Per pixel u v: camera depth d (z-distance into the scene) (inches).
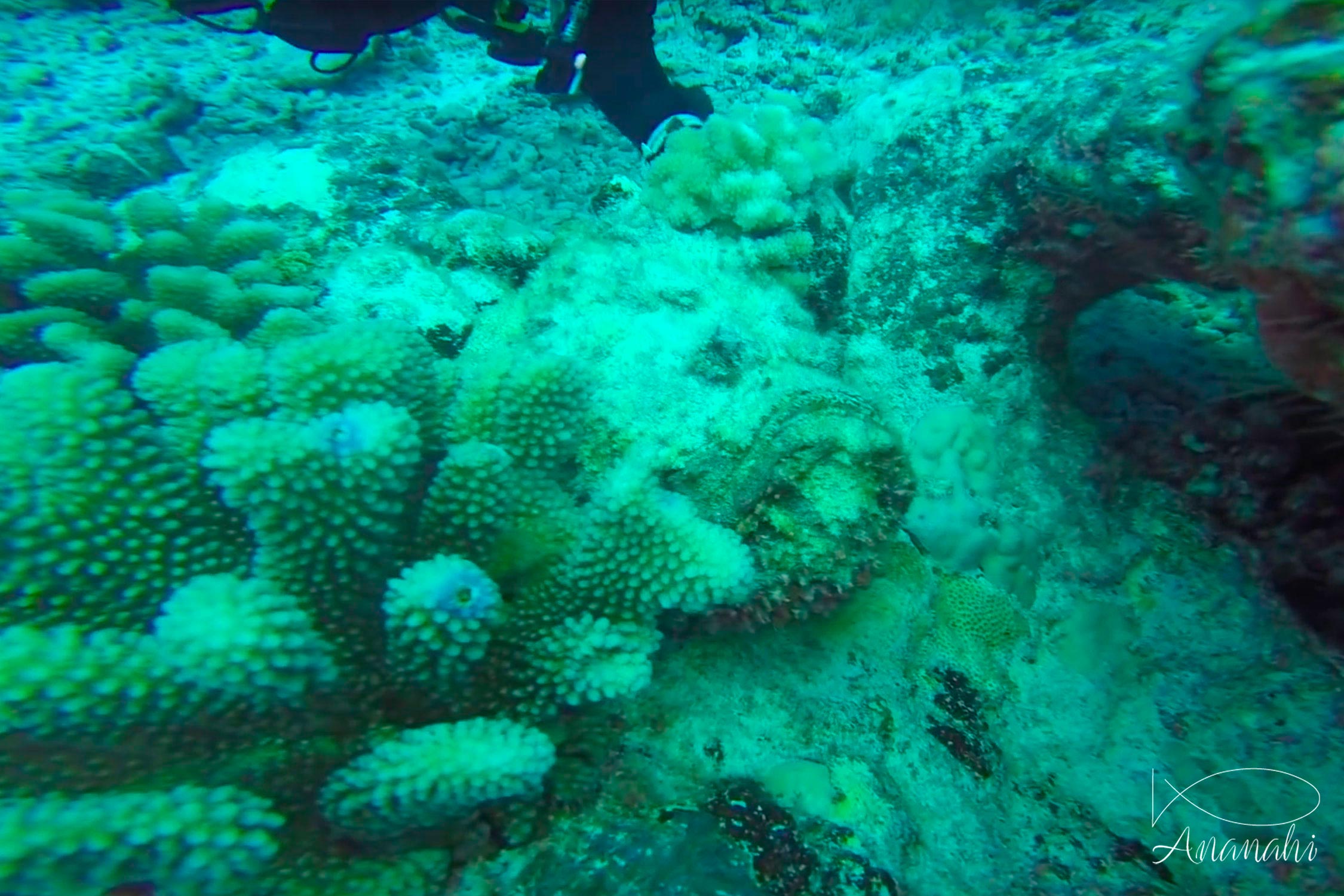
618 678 66.4
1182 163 66.7
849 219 126.0
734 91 177.8
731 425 88.5
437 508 69.9
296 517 61.5
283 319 84.4
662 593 69.7
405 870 63.2
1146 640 97.4
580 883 63.1
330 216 109.4
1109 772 89.3
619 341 94.7
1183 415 102.5
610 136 167.5
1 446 58.0
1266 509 96.2
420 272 102.5
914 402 111.3
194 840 47.2
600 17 129.0
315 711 62.5
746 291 105.7
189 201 111.5
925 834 78.5
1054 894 77.0
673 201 109.9
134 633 60.0
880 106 139.9
